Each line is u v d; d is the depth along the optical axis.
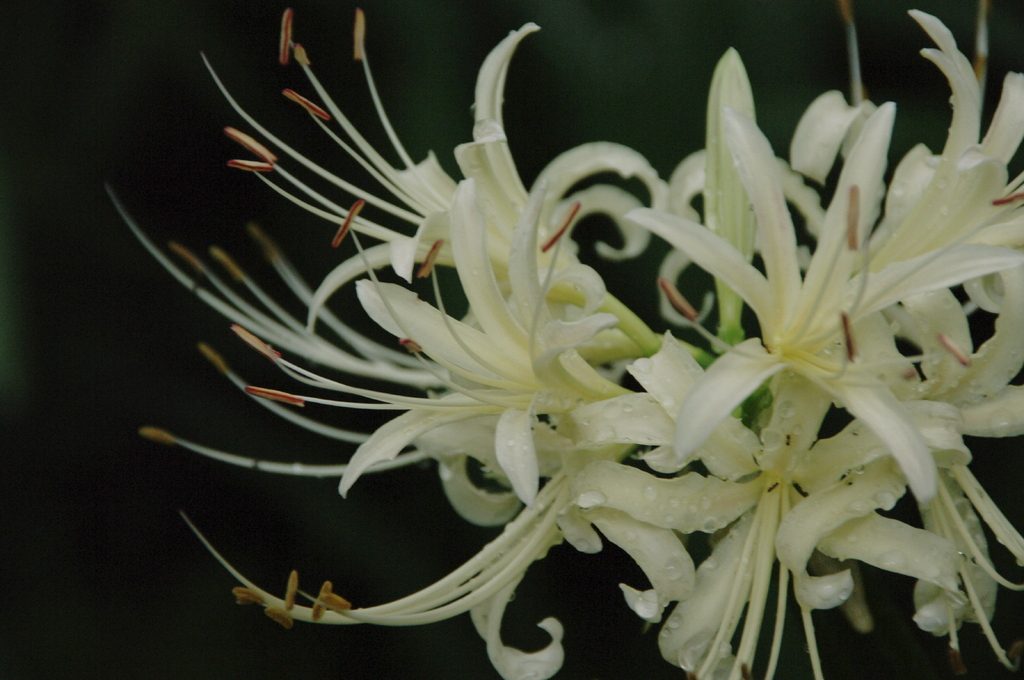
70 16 0.66
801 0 0.66
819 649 0.57
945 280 0.53
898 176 0.57
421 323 0.55
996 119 0.55
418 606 0.56
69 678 0.66
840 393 0.53
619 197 0.62
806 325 0.53
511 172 0.57
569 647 0.66
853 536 0.54
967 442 0.66
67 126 0.66
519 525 0.56
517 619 0.66
